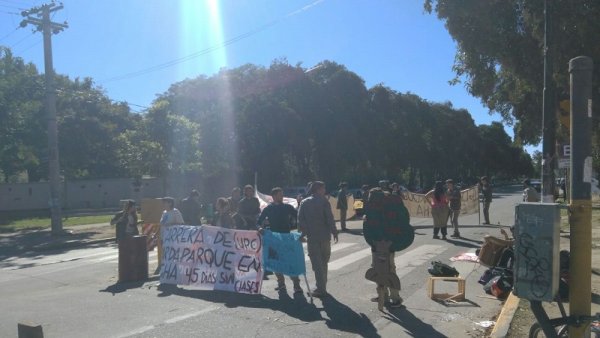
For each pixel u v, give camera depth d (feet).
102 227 81.82
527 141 72.79
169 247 34.24
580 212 15.66
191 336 22.00
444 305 26.71
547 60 33.37
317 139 152.25
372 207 25.90
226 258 31.53
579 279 15.70
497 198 157.17
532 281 15.44
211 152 141.49
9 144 93.76
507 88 54.08
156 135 127.44
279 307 26.84
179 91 172.55
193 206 43.11
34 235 73.97
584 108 15.53
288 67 150.61
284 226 30.99
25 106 93.61
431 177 263.70
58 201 72.79
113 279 36.52
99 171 181.98
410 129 194.80
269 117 140.87
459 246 47.52
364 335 21.91
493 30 37.47
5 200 150.82
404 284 31.76
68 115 137.69
